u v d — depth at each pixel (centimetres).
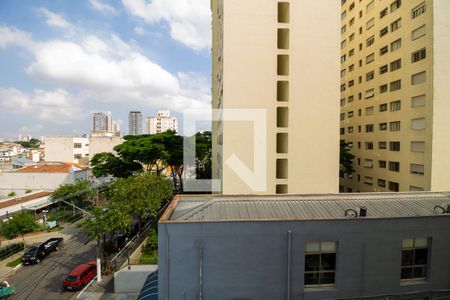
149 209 2300
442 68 2058
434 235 954
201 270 859
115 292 1727
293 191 1917
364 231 908
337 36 1933
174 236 855
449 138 2067
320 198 1143
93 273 1950
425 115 2134
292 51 1900
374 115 2922
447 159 2064
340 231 895
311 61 1916
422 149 2178
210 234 859
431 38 2064
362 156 3180
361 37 3225
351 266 905
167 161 3334
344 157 3033
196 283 863
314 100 1923
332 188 1941
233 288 868
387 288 929
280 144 2006
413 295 946
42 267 2175
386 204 1082
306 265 901
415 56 2270
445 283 967
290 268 875
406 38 2375
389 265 928
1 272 2088
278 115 2017
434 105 2047
